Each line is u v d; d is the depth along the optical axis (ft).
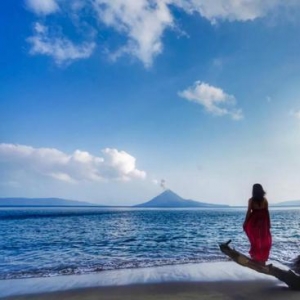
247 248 55.57
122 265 35.94
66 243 71.82
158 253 49.42
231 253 25.20
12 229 118.01
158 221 167.32
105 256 48.42
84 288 24.89
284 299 21.39
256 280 26.68
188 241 70.33
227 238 76.74
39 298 22.59
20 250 59.88
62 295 23.22
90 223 152.56
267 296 22.07
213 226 125.49
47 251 58.44
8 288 25.41
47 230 113.19
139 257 44.91
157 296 22.56
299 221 151.12
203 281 26.48
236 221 164.04
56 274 31.63
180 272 30.55
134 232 100.58
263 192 27.58
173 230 105.70
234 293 22.95
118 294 23.22
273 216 212.84
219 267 33.24
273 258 39.78
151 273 30.37
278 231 91.04
